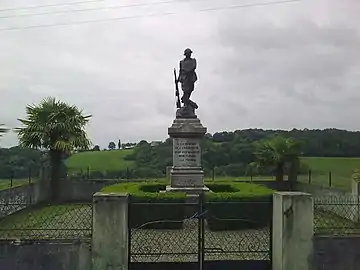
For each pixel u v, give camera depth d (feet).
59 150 75.36
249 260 29.73
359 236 28.35
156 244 36.63
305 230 27.73
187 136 58.34
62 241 27.63
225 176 104.99
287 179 84.79
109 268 27.17
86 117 79.56
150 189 62.59
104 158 117.60
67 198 78.59
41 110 77.25
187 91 59.72
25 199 55.16
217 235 40.55
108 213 27.35
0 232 33.58
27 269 27.40
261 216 41.88
